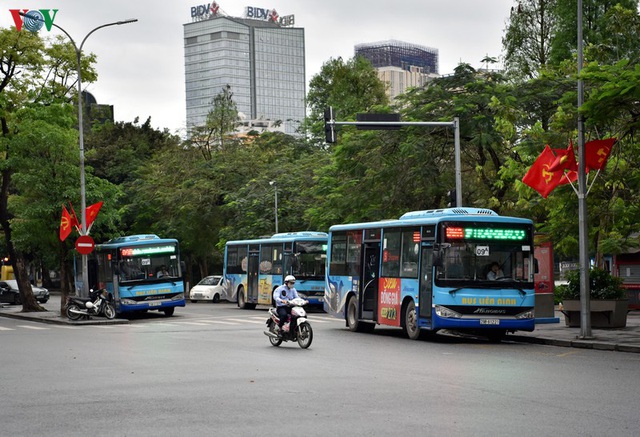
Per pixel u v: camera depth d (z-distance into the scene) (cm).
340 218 4903
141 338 2722
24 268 4756
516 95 3741
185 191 6688
